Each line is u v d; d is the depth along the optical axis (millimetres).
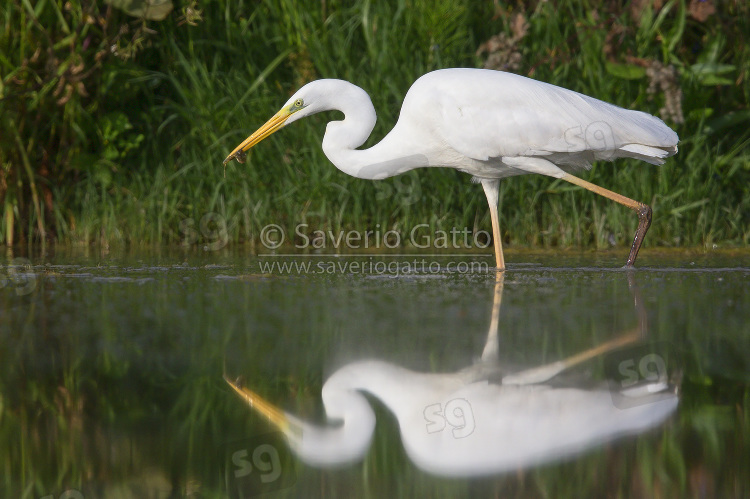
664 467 3699
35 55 12711
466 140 9906
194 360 5422
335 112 13414
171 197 13430
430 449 3994
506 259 11234
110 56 13227
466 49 14125
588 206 13203
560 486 3516
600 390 4824
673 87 12484
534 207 13305
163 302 7531
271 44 14172
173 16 13953
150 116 13914
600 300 7602
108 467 3699
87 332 6207
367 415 4457
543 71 13570
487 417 4402
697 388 4824
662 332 6164
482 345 5809
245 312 7035
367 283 8820
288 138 13352
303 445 4047
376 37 13484
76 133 13242
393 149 10352
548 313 6945
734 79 13938
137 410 4430
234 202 13312
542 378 5031
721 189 13430
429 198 13195
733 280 8945
